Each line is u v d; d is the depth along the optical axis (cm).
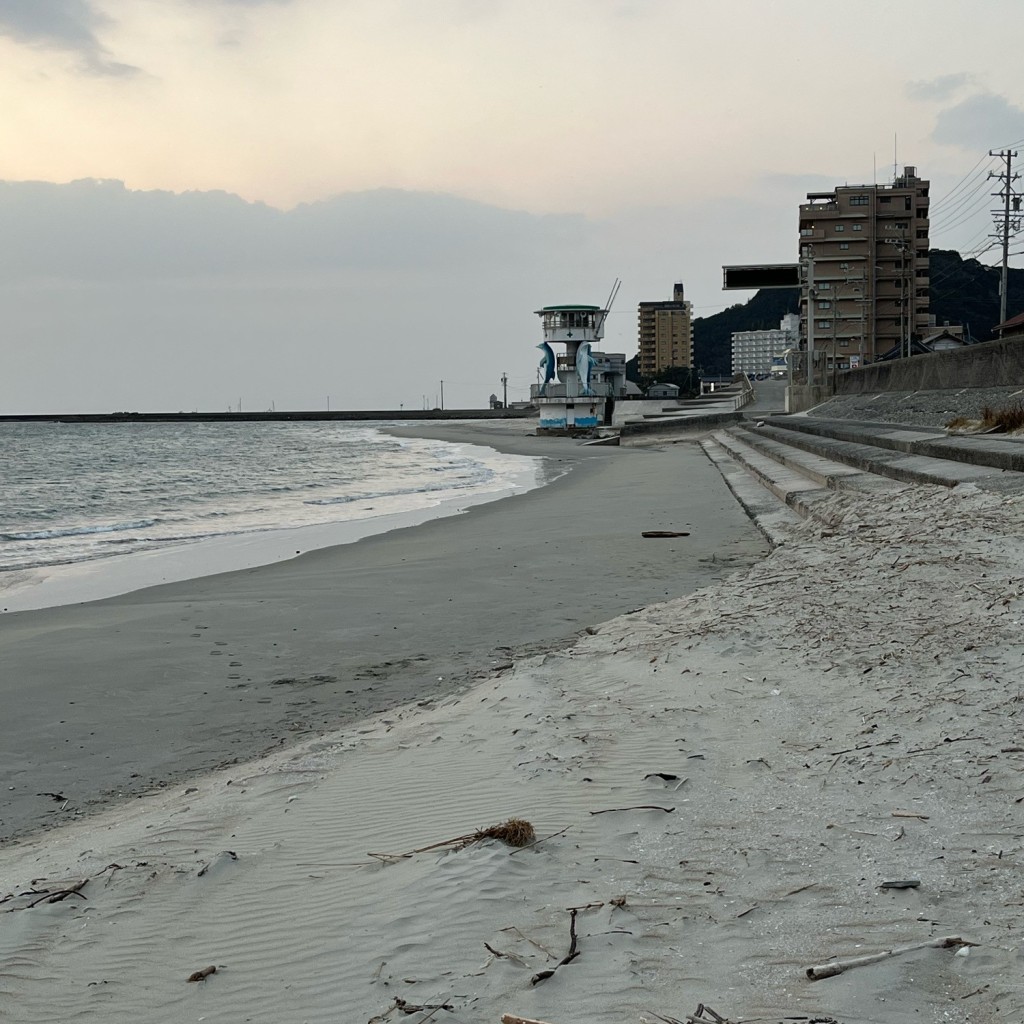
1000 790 478
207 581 1678
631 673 807
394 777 620
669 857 450
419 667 1037
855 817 473
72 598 1582
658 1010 326
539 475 4516
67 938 436
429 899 427
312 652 1128
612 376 11444
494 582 1534
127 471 5962
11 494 4138
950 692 632
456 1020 333
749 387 11056
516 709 739
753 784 534
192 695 966
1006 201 6975
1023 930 351
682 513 2403
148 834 564
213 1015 363
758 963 351
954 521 1130
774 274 7012
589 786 555
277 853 512
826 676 721
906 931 362
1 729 872
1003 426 2409
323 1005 359
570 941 379
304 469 5856
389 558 1867
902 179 12375
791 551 1277
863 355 10981
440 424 18950
